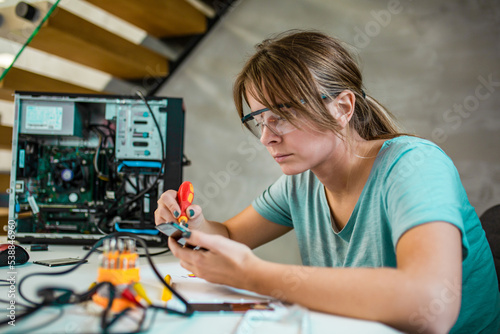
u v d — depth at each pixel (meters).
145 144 1.27
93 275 0.78
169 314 0.53
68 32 1.92
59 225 1.30
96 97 1.27
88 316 0.50
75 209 1.28
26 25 1.47
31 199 1.25
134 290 0.56
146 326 0.48
